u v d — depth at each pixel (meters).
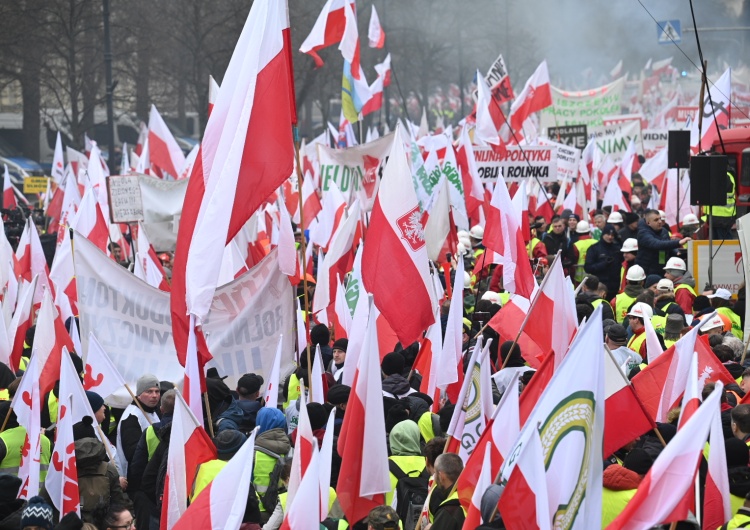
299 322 27.77
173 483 18.42
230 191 21.58
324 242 41.34
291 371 27.39
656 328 30.34
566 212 51.88
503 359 25.70
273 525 18.16
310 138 163.62
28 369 20.98
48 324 24.69
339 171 43.81
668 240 43.00
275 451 19.73
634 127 80.44
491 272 43.22
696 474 14.98
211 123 22.16
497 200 28.55
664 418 21.42
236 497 16.02
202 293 21.31
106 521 17.58
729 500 16.78
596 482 14.70
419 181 44.28
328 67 131.00
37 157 151.75
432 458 19.48
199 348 21.42
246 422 22.72
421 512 18.77
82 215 40.88
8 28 115.50
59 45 127.50
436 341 25.69
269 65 22.20
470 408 19.83
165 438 21.02
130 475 21.61
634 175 77.38
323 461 17.58
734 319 33.97
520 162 55.69
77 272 26.28
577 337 14.89
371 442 18.09
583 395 14.77
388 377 24.20
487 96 55.38
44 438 21.69
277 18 22.22
